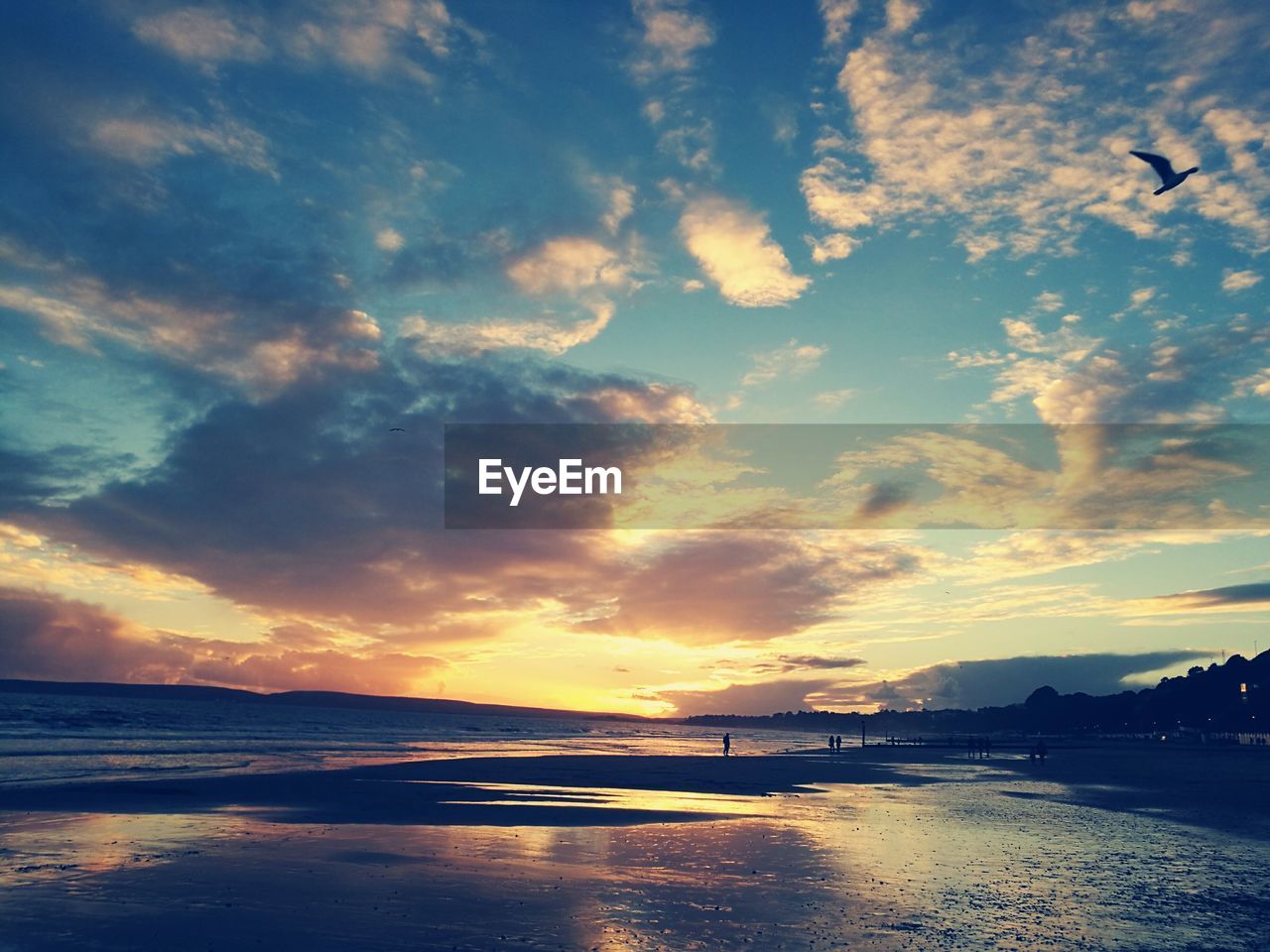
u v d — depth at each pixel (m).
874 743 141.38
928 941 11.01
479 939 10.53
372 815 23.16
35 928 10.59
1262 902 14.17
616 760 59.34
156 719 134.75
